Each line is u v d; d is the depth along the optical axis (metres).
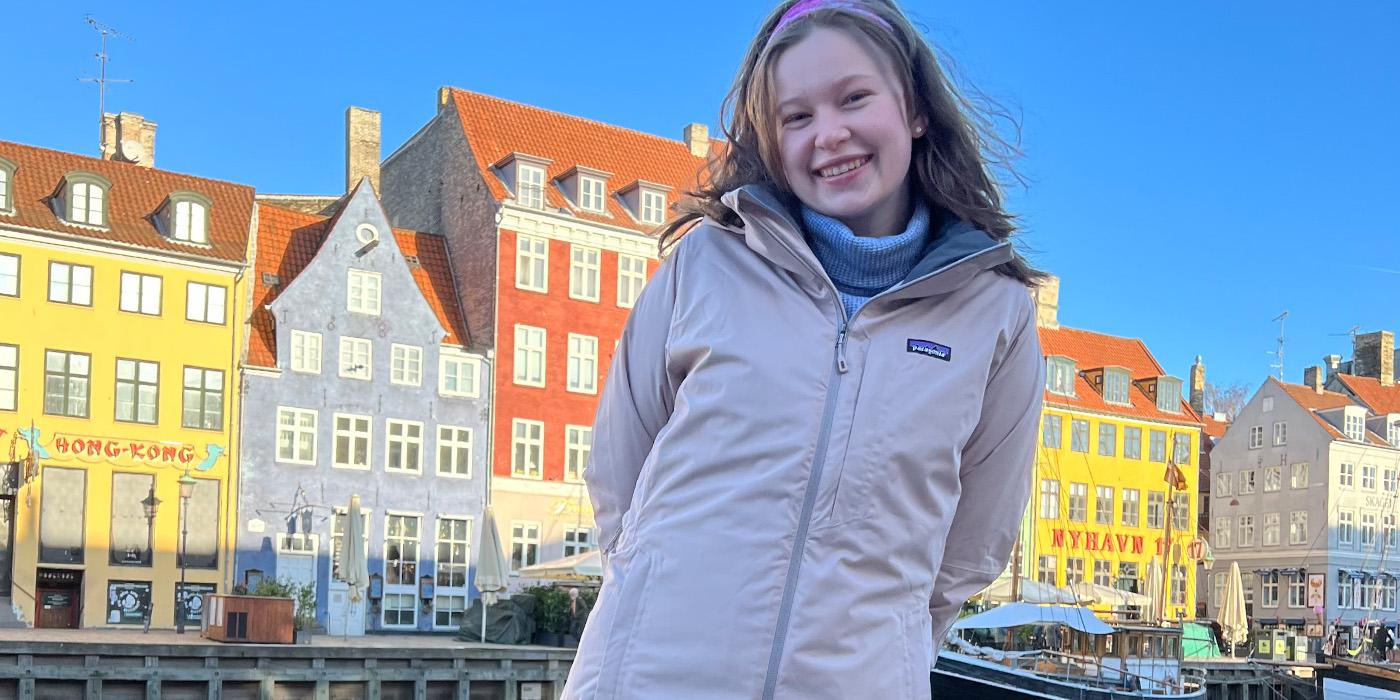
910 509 1.56
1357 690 26.62
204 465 30.66
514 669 23.77
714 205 1.75
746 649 1.47
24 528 28.61
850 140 1.62
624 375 1.75
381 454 32.78
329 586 31.55
